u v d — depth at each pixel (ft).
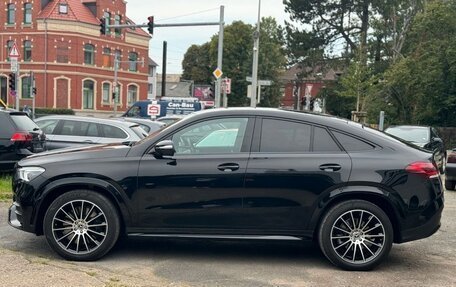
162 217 17.75
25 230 18.16
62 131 38.22
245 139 18.07
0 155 31.91
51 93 157.99
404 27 133.90
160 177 17.62
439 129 94.68
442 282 16.69
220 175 17.54
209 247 20.18
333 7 146.20
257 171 17.52
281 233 17.71
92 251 17.81
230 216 17.63
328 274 17.25
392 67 106.73
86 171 17.70
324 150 17.88
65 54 158.51
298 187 17.46
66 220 17.99
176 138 18.20
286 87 281.33
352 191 17.37
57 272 16.12
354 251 17.57
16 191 18.35
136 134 38.55
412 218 17.46
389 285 16.25
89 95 165.58
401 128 54.24
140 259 18.31
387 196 17.34
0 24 162.81
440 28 96.02
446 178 40.98
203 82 289.33
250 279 16.51
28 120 34.30
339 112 155.12
